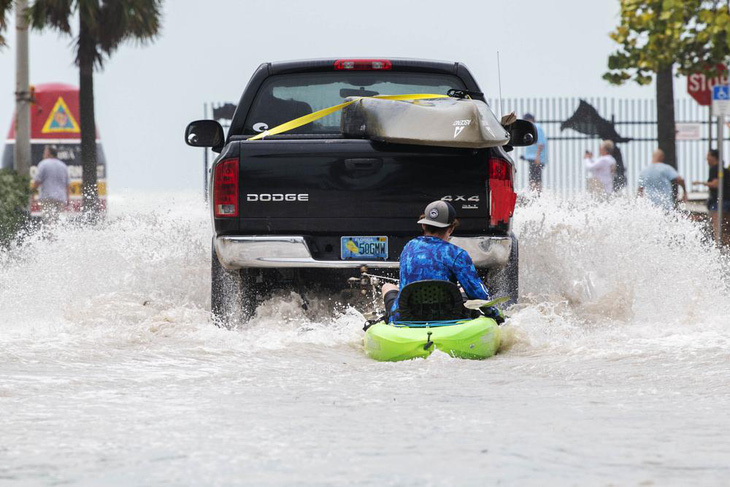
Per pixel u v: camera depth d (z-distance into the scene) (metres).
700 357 28.70
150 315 36.84
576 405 22.41
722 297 40.44
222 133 39.47
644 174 79.62
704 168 115.19
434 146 33.94
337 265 34.00
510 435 19.08
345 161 34.16
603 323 36.19
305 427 19.92
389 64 36.81
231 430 19.64
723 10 90.44
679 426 19.94
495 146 34.16
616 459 17.09
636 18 94.69
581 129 111.62
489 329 30.12
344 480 15.78
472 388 24.77
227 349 31.03
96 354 29.77
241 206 34.16
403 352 29.38
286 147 34.16
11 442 18.64
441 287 30.70
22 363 28.06
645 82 97.62
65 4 103.00
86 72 107.25
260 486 15.48
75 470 16.56
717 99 75.81
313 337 33.19
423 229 33.91
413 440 18.66
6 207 79.31
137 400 23.06
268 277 37.69
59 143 114.12
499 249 33.94
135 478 16.03
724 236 76.25
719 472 16.22
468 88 37.09
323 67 36.75
